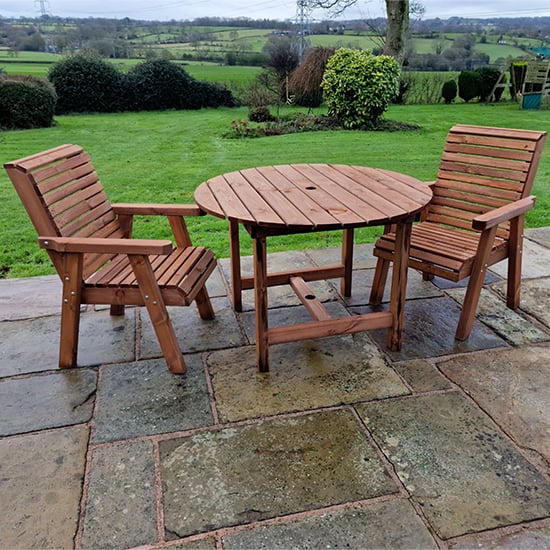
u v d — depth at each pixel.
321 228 1.86
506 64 13.48
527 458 1.71
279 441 1.79
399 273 2.22
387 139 8.19
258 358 2.19
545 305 2.79
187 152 7.36
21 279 3.14
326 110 11.50
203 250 2.53
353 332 2.28
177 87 13.16
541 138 2.53
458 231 2.83
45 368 2.24
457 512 1.50
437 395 2.04
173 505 1.53
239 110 13.13
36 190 1.99
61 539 1.43
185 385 2.12
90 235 2.30
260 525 1.46
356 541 1.41
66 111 12.42
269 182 2.53
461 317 2.42
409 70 14.18
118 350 2.38
